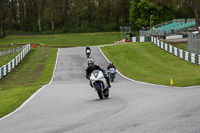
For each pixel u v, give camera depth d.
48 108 19.98
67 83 42.03
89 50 74.75
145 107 16.44
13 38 175.75
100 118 14.02
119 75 49.84
